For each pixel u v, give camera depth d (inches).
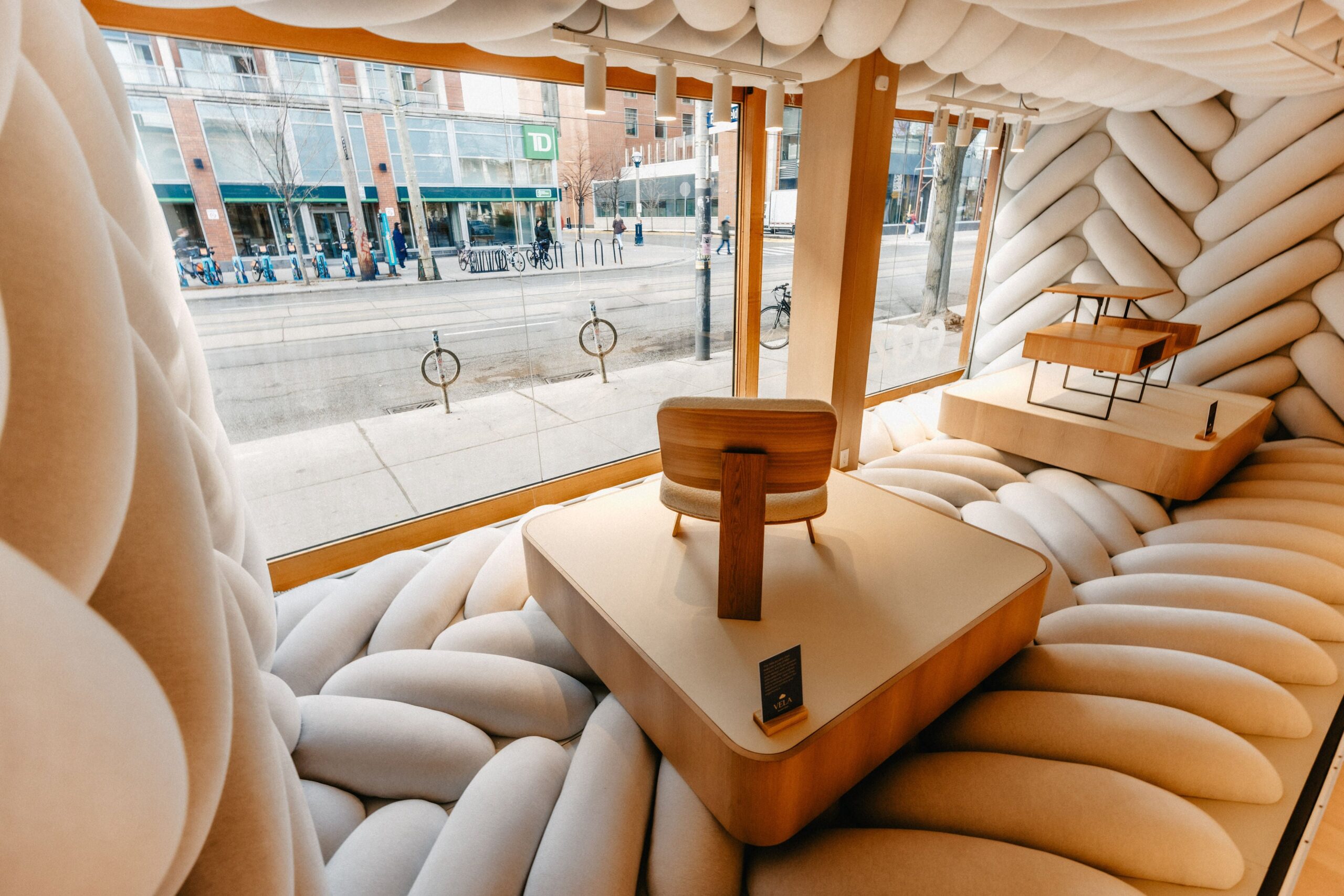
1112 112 169.3
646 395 174.4
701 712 57.4
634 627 69.7
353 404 149.2
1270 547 102.8
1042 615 92.0
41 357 14.1
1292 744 69.7
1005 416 145.0
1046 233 187.2
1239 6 87.7
